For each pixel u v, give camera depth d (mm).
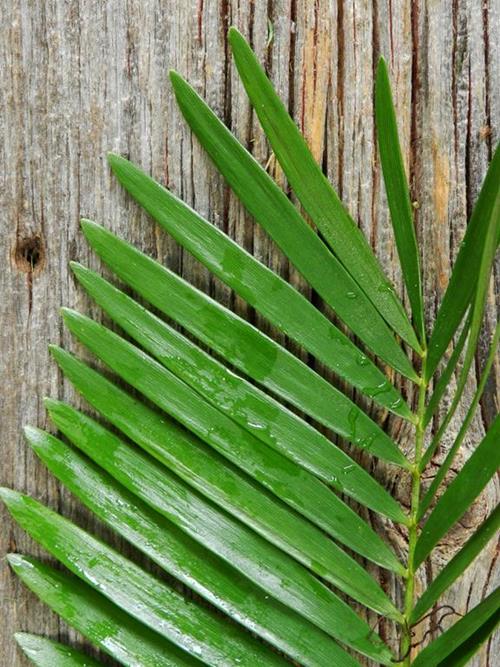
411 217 425
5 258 448
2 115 444
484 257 380
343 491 429
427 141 451
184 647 429
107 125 445
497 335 388
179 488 431
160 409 442
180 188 447
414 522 429
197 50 444
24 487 450
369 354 450
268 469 427
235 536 429
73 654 442
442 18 449
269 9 445
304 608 426
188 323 430
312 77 447
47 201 447
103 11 443
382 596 428
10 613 452
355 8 447
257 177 430
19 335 449
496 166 409
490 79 451
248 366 430
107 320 448
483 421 457
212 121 431
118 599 430
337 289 431
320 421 429
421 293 450
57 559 445
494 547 458
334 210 431
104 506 433
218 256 431
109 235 432
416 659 411
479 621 392
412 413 432
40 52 443
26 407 450
